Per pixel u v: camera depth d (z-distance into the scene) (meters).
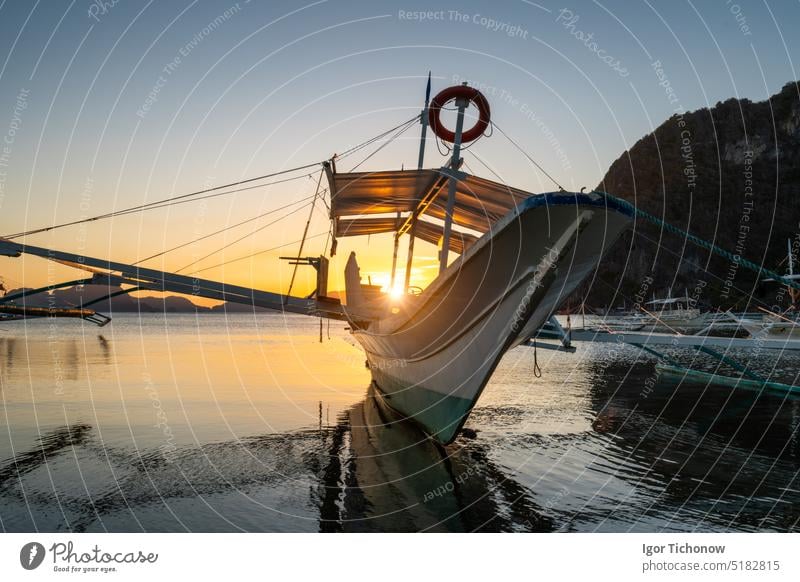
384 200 13.45
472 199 13.46
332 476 8.73
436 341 10.67
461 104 11.15
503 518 7.02
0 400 15.36
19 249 10.05
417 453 10.17
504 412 14.02
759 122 112.56
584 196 7.72
